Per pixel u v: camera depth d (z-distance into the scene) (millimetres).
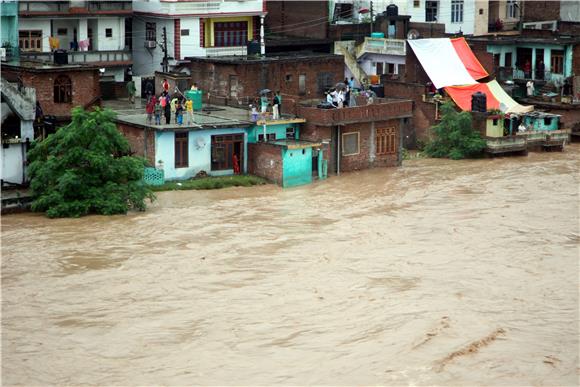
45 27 103688
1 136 77562
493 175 90000
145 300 56938
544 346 51250
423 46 107000
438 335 52188
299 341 51594
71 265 62531
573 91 113938
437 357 49750
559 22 127375
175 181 84688
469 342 51406
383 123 93562
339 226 72125
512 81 114000
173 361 49344
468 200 80125
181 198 80125
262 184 86125
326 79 106500
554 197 81125
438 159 98562
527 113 105812
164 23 106750
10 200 74188
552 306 56531
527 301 57219
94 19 106500
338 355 49969
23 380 47219
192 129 84250
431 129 100625
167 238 68500
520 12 129000
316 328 53156
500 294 58281
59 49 100188
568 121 108625
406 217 74750
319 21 117875
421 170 93000
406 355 49906
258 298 57344
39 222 72062
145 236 68875
